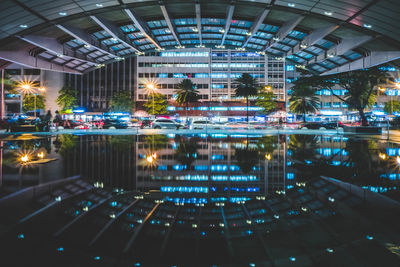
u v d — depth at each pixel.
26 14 14.93
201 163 4.15
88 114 57.28
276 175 3.25
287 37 22.34
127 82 65.50
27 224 1.58
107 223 1.64
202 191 2.49
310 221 1.69
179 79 61.41
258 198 2.26
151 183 2.80
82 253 1.21
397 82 21.25
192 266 1.11
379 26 14.66
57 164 4.03
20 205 1.97
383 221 1.67
